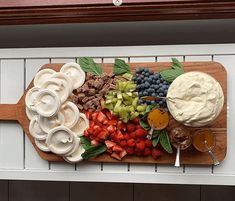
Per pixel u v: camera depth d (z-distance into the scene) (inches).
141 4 27.1
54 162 29.3
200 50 27.8
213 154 26.6
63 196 39.6
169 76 27.1
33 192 39.9
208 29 32.1
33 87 28.9
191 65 27.5
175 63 27.5
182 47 28.0
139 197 38.4
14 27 31.6
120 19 29.0
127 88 27.3
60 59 29.5
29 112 29.1
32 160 29.6
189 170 27.5
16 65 30.0
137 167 28.2
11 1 28.3
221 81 27.1
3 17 29.0
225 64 27.6
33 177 29.4
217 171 27.3
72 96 28.3
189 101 25.8
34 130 28.7
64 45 36.6
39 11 28.3
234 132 27.1
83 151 28.2
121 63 28.0
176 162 26.3
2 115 29.7
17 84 30.0
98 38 34.9
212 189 37.5
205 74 26.2
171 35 33.8
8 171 29.7
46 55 29.6
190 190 37.8
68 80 28.1
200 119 25.5
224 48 27.5
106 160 28.2
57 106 27.5
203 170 27.4
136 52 28.5
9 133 30.1
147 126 27.1
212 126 26.9
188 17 28.5
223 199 37.4
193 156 27.1
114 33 33.3
